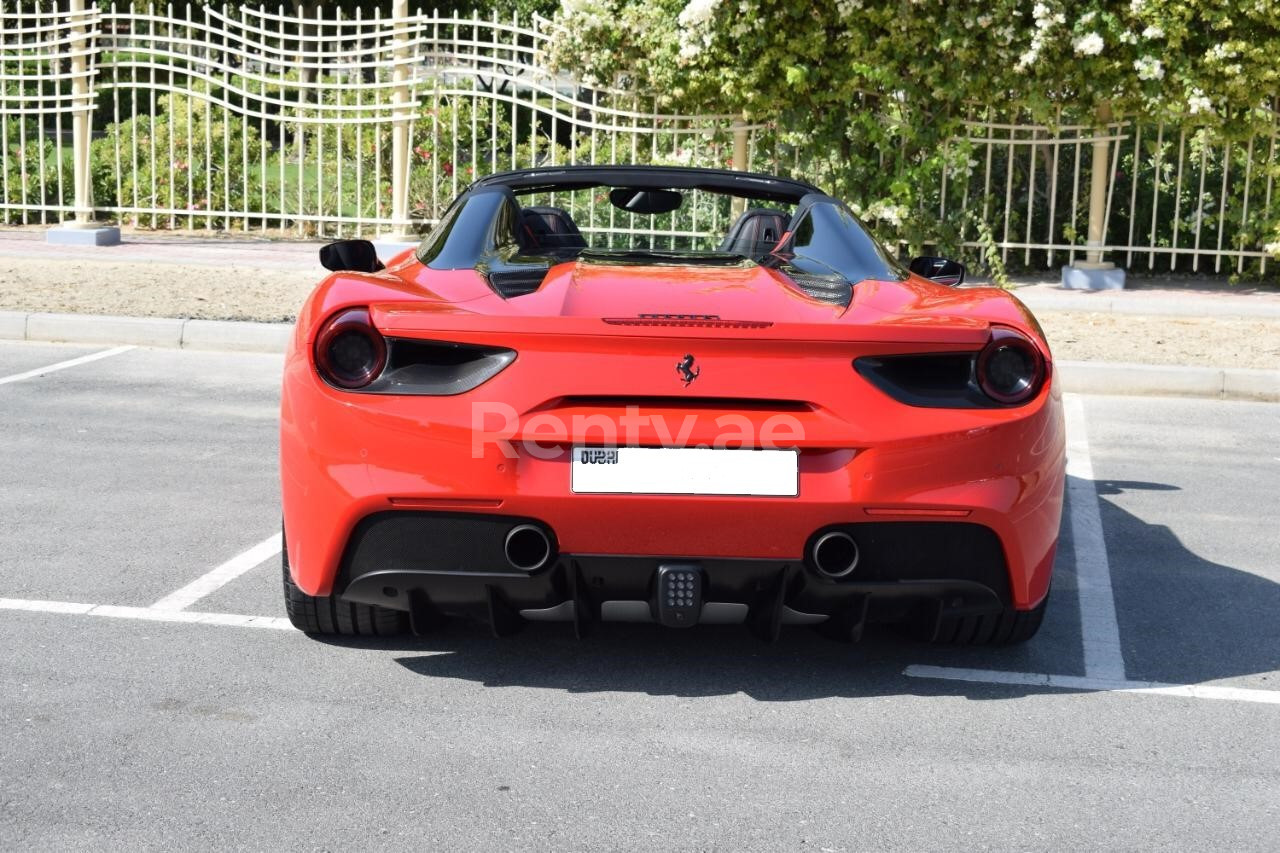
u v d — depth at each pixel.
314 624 4.12
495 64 13.44
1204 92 11.87
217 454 6.59
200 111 16.61
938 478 3.46
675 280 3.89
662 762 3.36
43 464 6.30
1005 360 3.56
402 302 3.52
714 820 3.06
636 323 3.37
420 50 14.16
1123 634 4.44
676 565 3.46
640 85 13.15
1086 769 3.39
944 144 12.62
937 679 3.97
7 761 3.27
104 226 14.66
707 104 12.98
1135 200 13.37
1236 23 11.61
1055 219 13.93
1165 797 3.24
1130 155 13.91
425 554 3.49
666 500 3.38
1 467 6.23
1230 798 3.24
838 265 4.20
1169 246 13.78
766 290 3.81
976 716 3.71
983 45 11.98
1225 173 12.57
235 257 13.23
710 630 4.33
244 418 7.44
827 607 3.59
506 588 3.50
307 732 3.49
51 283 11.41
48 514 5.48
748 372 3.41
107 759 3.30
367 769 3.28
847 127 12.59
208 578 4.73
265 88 14.64
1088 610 4.68
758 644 4.21
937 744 3.51
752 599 3.57
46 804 3.05
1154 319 11.24
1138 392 8.95
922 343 3.46
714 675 3.95
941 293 3.96
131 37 14.73
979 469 3.49
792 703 3.76
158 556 4.97
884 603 3.62
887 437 3.42
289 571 3.93
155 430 7.09
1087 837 3.03
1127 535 5.67
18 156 16.77
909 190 12.22
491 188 4.72
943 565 3.54
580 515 3.40
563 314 3.49
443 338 3.43
